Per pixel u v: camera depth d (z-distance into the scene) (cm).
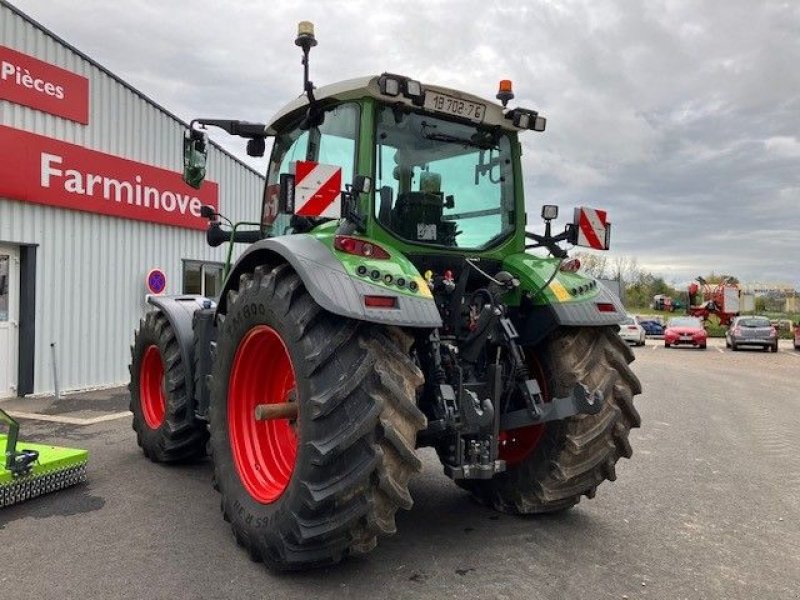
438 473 530
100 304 1059
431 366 350
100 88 1049
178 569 330
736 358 2253
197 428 514
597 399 349
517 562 348
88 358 1036
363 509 292
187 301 550
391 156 370
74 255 1013
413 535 387
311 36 358
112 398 932
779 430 786
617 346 407
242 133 476
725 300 4153
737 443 701
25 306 938
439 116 389
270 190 474
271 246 338
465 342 362
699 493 497
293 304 318
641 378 1455
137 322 1127
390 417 295
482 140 407
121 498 443
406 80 348
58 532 378
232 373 375
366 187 337
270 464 365
